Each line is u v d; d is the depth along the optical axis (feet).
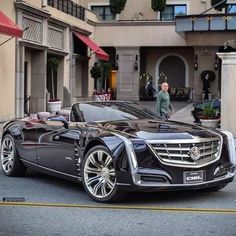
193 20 94.73
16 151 29.78
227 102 50.01
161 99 42.11
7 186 27.17
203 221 20.02
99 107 27.25
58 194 25.05
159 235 18.11
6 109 66.03
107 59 102.63
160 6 113.70
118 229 18.88
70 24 90.07
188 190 24.73
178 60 118.83
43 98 77.20
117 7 115.34
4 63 65.10
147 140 21.83
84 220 20.13
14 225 19.39
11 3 66.59
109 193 22.61
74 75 92.68
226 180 23.77
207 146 23.09
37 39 75.15
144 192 23.76
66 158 25.31
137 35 110.42
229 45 56.95
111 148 22.11
